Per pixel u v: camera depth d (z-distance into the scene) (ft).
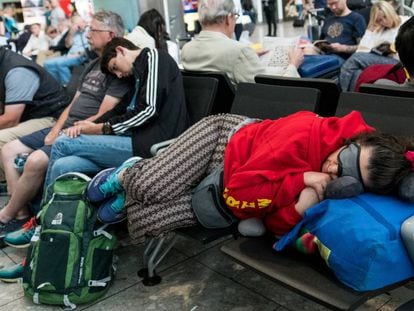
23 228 8.23
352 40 14.14
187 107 8.45
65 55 17.92
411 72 5.89
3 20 18.02
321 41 12.95
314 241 4.48
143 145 7.79
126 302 6.74
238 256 5.06
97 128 7.91
